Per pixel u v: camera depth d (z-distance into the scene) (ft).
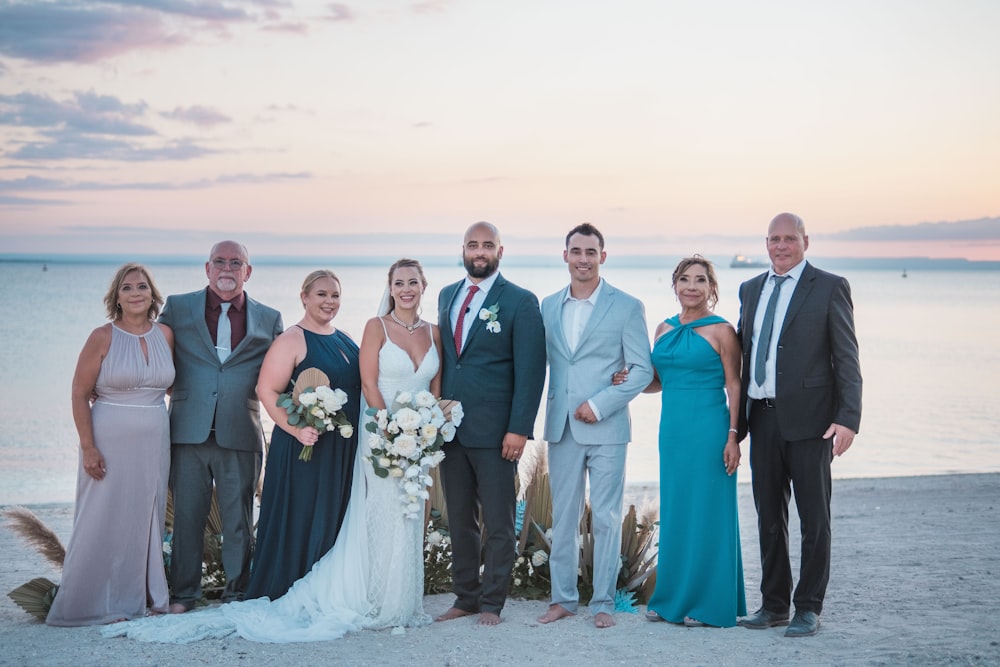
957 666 14.82
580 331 18.63
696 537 17.70
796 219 17.31
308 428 17.57
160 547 18.57
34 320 160.25
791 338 17.06
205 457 18.88
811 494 16.98
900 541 26.21
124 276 18.31
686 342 18.21
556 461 18.63
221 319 19.08
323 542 17.92
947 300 302.25
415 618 17.78
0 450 49.47
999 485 36.83
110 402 18.16
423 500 17.78
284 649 15.98
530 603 19.63
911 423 61.93
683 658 15.44
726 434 17.92
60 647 16.14
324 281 18.62
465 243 18.34
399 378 17.95
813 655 15.52
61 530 28.02
